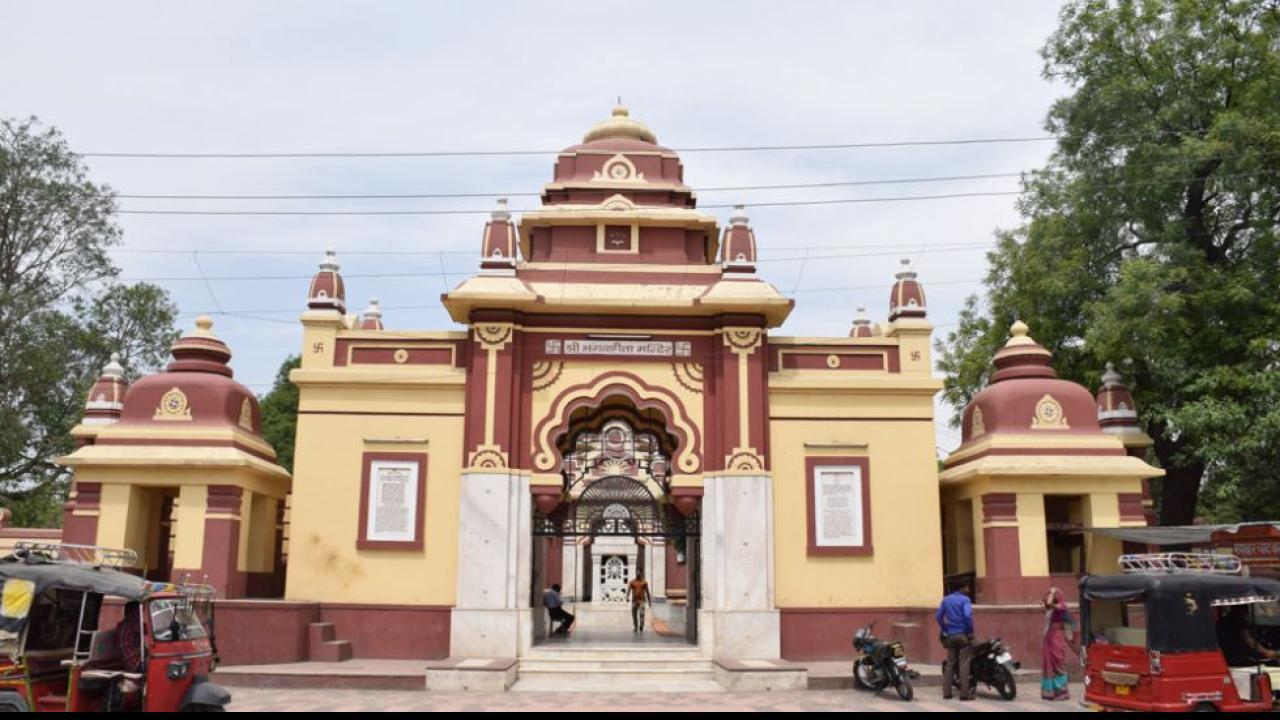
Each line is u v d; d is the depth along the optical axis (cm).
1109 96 1778
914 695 1159
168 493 1505
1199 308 1670
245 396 1512
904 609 1403
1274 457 1762
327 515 1402
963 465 1504
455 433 1428
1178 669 855
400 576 1386
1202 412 1546
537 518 1464
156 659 814
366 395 1436
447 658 1360
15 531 1795
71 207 2511
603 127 1755
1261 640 1002
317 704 1062
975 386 2033
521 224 1606
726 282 1465
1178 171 1686
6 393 2403
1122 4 1828
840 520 1430
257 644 1287
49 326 2450
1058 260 1822
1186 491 1884
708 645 1358
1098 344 1689
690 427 1446
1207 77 1744
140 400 1439
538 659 1327
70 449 2527
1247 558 1189
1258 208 1730
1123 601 923
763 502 1398
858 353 1493
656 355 1467
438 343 1464
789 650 1384
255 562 1556
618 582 2795
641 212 1549
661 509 1638
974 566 1541
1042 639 1271
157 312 2781
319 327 1459
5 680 729
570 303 1438
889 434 1460
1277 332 1600
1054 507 1538
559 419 1440
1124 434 1667
